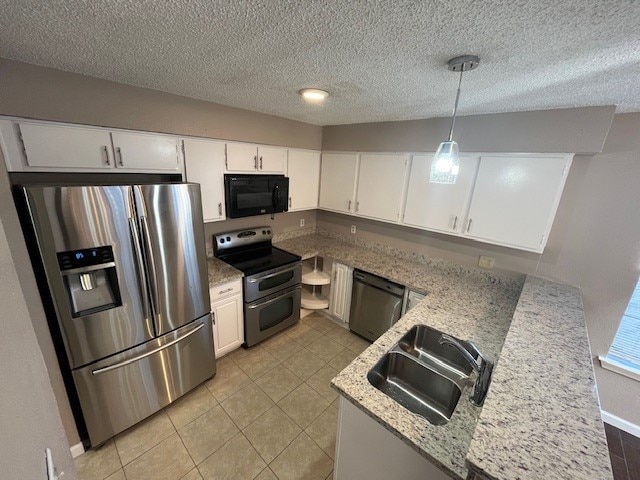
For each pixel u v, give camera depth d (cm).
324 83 158
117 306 161
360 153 290
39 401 61
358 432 119
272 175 278
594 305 200
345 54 116
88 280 152
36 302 136
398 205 269
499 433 82
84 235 141
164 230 172
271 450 179
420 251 282
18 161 150
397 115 238
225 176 243
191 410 204
